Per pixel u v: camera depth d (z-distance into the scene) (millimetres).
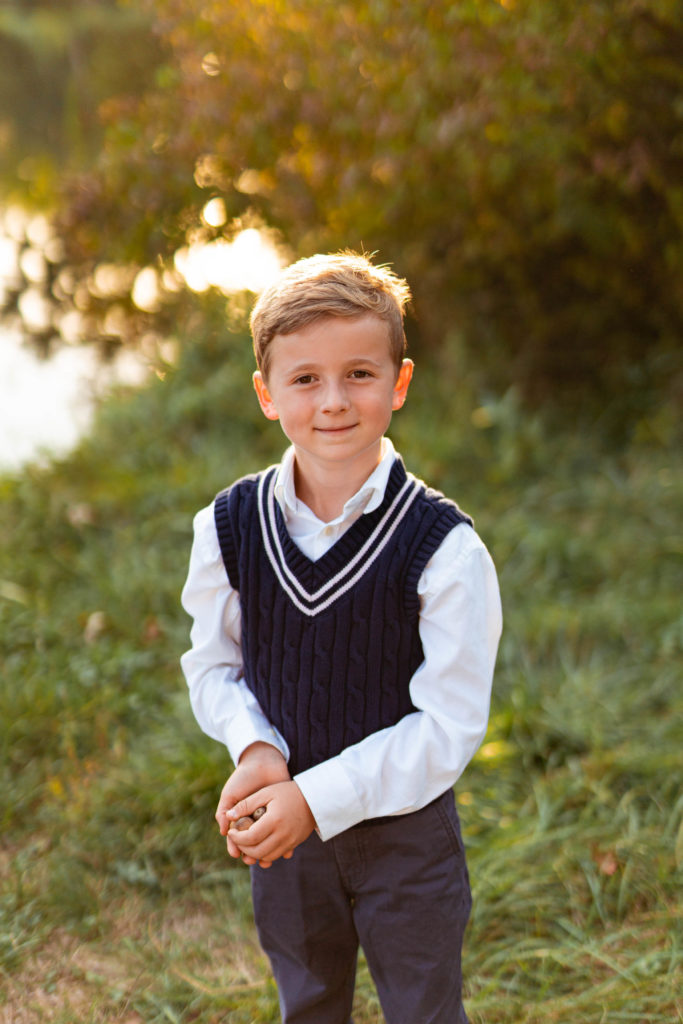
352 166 4711
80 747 3400
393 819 1713
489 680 1672
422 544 1618
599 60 3873
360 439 1582
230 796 1662
